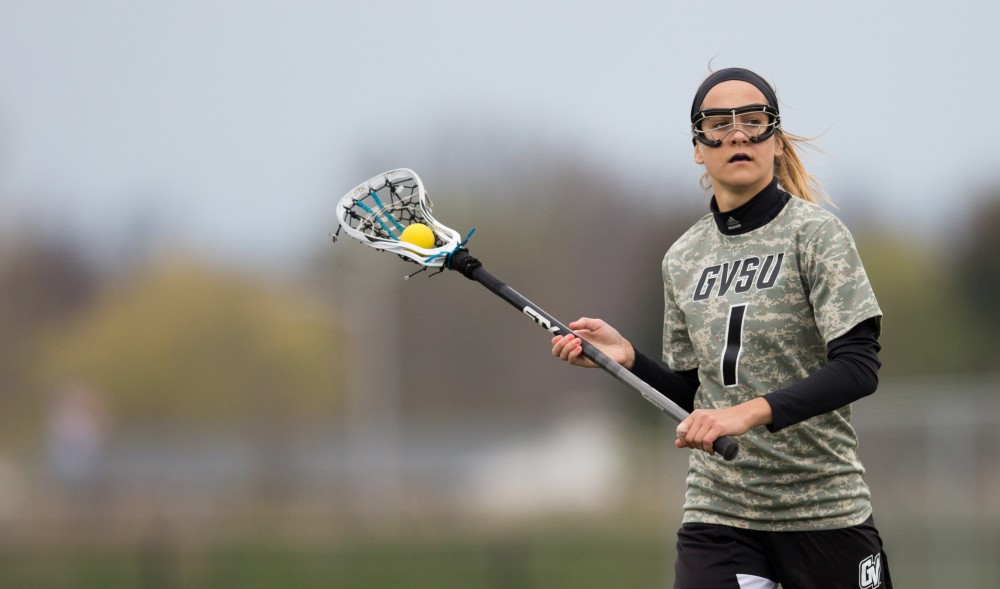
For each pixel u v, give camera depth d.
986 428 34.12
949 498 34.16
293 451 92.62
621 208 141.38
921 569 34.00
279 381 127.94
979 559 33.50
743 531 13.48
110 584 46.94
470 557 50.72
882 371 100.75
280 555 52.41
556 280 136.88
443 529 64.81
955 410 34.47
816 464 13.07
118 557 55.78
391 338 118.75
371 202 16.34
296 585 45.66
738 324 13.05
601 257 139.88
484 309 134.62
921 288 101.88
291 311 131.12
